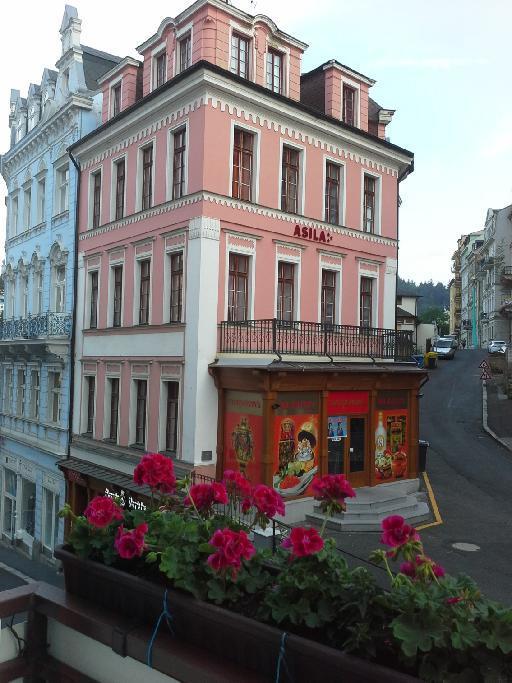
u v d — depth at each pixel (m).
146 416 17.12
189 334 15.48
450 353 52.12
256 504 4.09
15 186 27.61
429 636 2.56
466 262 100.56
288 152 17.61
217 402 15.56
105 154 19.62
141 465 4.45
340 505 3.86
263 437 14.42
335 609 2.96
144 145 17.62
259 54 16.88
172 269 16.58
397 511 14.87
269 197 16.78
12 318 25.77
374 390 17.39
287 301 17.50
